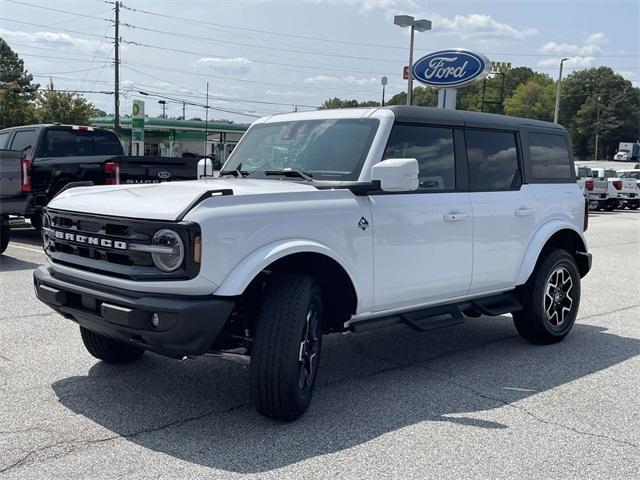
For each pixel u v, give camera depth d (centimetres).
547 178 668
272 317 421
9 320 680
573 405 495
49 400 473
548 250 662
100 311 425
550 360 613
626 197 3294
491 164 604
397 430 438
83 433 419
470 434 434
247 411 462
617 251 1498
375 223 488
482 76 2067
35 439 408
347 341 666
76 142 1328
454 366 587
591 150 12962
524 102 11825
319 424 444
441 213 538
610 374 573
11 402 467
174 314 390
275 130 584
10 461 378
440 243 539
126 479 359
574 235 695
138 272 408
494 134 614
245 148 598
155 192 455
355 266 476
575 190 698
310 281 439
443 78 2134
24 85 8175
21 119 4425
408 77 2653
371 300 493
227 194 415
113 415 449
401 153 527
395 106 536
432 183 547
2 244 1030
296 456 394
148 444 405
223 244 402
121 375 530
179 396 488
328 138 539
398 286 511
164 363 563
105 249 424
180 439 413
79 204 450
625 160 8669
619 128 12631
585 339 696
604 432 444
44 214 495
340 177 507
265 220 423
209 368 554
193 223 394
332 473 374
